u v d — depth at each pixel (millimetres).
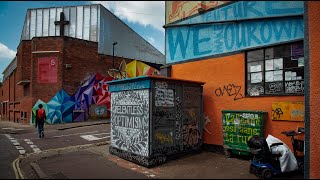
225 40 8805
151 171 6723
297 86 7180
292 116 7082
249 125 7547
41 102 20719
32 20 26500
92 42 22750
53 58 20938
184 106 8289
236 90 8406
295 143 6637
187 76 9883
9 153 9562
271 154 6234
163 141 7562
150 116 7270
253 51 8156
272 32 7684
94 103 22531
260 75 7965
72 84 21328
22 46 22500
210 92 9086
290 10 7367
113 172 6590
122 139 8266
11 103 28641
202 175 6211
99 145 10742
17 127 18938
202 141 8945
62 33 25109
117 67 24438
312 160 6180
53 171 6793
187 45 9969
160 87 7598
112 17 25703
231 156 8062
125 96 8234
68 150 9836
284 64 7457
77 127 17344
